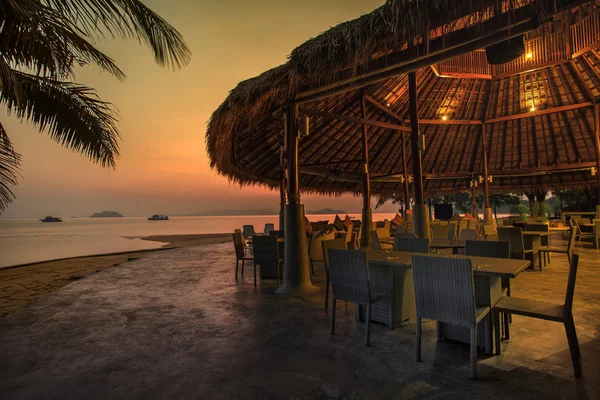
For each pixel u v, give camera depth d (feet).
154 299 13.12
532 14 8.05
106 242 58.18
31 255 37.96
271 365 7.05
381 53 10.48
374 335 8.78
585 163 35.53
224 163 22.24
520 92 31.91
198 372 6.80
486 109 33.94
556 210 90.79
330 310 11.26
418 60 10.30
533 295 12.23
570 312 6.41
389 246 22.15
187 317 10.65
